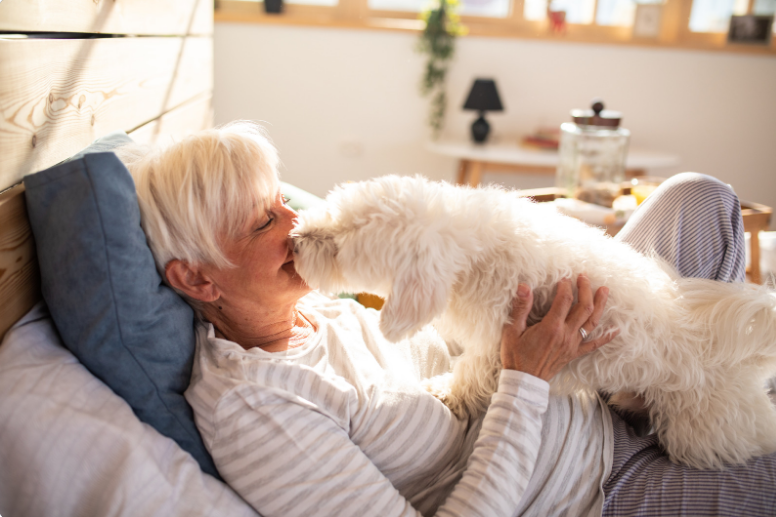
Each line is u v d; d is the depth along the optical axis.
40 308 0.94
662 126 4.03
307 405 0.96
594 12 3.91
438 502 1.05
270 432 0.91
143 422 0.92
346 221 0.98
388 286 0.97
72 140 1.04
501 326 1.04
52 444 0.80
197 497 0.85
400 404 1.06
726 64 3.90
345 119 3.98
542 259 1.03
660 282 1.12
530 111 4.00
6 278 0.83
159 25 1.57
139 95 1.40
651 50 3.88
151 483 0.83
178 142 1.01
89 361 0.90
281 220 1.05
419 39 3.81
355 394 1.03
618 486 1.05
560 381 1.07
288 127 3.98
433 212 0.99
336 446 0.93
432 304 0.93
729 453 1.05
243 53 3.82
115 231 0.87
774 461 1.05
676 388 1.05
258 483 0.90
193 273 1.01
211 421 0.92
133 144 1.08
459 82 3.94
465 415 1.18
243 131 1.07
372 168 4.10
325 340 1.14
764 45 3.85
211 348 1.02
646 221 1.38
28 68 0.89
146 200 0.95
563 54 3.89
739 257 1.34
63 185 0.85
